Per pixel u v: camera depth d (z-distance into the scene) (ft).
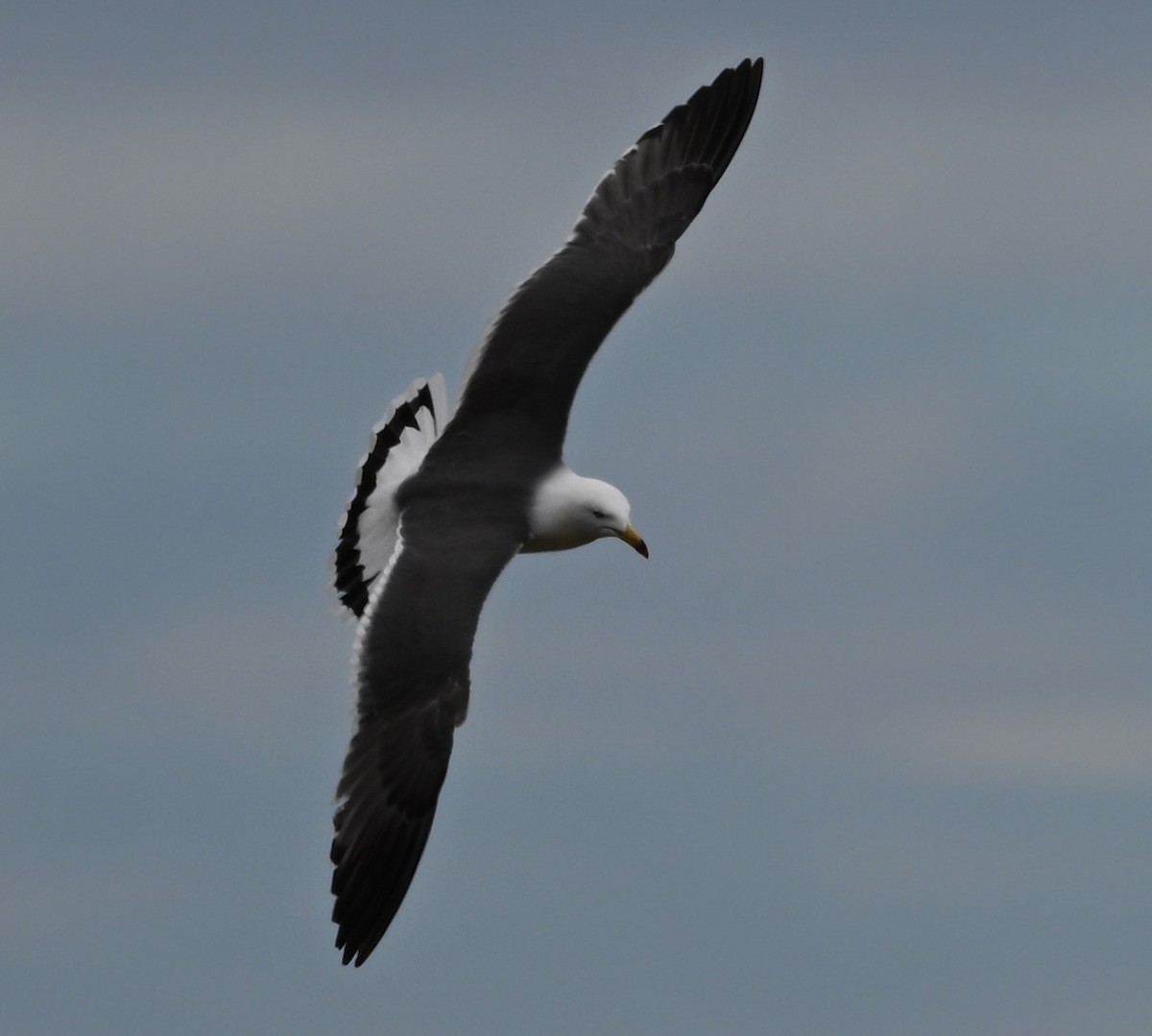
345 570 53.78
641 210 56.59
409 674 48.83
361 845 48.03
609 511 52.49
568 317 54.54
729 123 57.72
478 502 52.11
